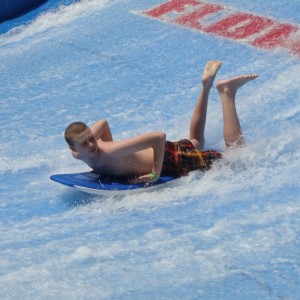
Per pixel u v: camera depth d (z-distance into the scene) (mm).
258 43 20828
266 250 12586
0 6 23844
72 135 13750
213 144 16156
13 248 13188
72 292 11805
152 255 12664
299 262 12242
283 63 19750
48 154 16625
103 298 11625
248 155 15406
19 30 23453
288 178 14766
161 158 14164
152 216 13852
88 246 13039
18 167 16203
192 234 13195
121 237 13258
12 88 19953
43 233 13648
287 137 16312
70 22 23531
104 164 14211
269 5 22688
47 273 12367
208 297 11531
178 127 17312
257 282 11820
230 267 12211
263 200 14117
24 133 17672
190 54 20766
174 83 19453
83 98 19156
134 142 14000
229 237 13031
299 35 20922
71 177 14438
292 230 13094
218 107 17906
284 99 18172
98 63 20828
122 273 12227
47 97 19359
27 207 14656
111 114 18266
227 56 20406
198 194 14391
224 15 22469
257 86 18828
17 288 11984
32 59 21562
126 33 22281
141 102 18688
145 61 20672
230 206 14000
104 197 14562
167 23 22500
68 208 14492
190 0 23609
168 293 11664
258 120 17281
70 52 21672
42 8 24344
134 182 14438
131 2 24172
